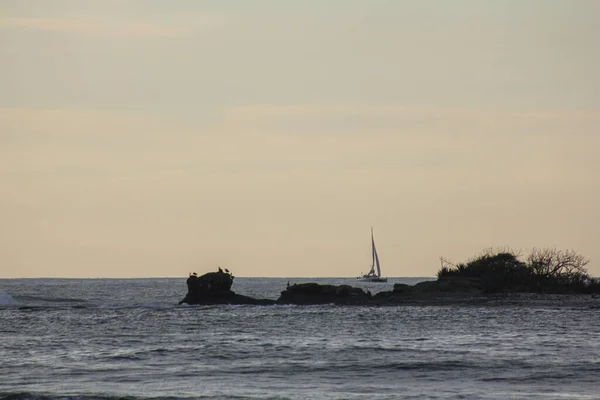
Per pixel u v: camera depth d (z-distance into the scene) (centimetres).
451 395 13775
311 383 14912
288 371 16062
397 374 15725
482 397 13600
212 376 15575
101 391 14088
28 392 13812
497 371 15912
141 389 14325
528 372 15775
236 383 14912
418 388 14400
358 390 14262
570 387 14425
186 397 13525
